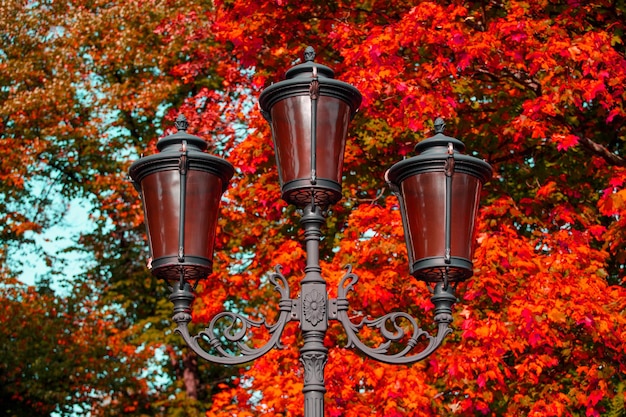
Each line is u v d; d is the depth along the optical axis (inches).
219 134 562.9
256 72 423.2
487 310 349.1
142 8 723.4
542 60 342.3
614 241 340.8
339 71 398.6
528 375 349.7
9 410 741.9
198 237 184.4
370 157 422.0
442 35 353.1
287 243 395.5
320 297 178.9
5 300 701.3
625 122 418.6
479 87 406.0
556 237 353.7
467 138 415.8
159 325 767.1
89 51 744.3
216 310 454.3
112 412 734.5
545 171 415.2
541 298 318.3
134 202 730.8
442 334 185.6
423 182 187.6
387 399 341.4
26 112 737.0
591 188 416.8
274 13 406.3
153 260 186.1
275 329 180.5
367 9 428.8
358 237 377.1
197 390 785.6
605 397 388.5
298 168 180.5
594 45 343.0
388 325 372.2
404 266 363.6
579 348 349.4
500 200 373.7
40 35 770.2
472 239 190.4
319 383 174.7
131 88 730.8
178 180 185.6
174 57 705.6
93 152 746.8
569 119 428.8
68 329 723.4
